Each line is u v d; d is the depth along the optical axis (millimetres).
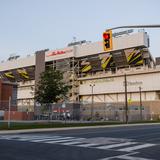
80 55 101375
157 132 27234
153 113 81000
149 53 89750
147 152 13500
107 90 95812
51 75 44938
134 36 88750
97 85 98375
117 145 16203
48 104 45188
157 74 85875
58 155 12328
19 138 20688
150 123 53562
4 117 54844
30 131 28828
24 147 15086
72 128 34406
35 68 113438
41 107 46875
